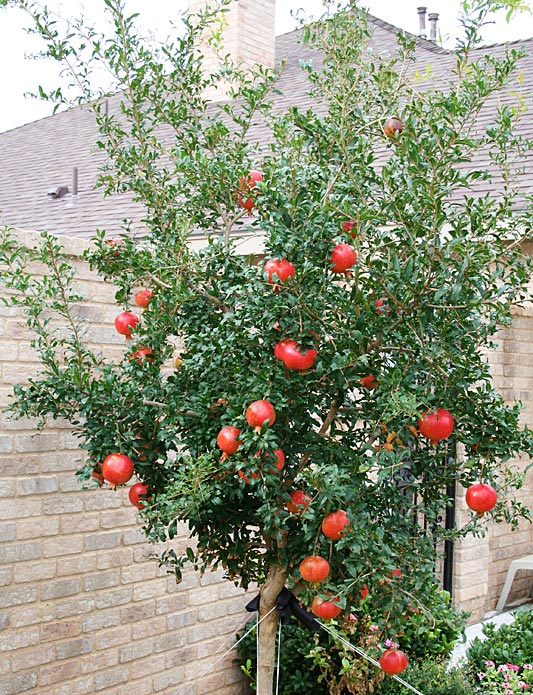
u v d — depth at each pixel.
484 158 6.76
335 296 3.03
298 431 3.26
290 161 3.06
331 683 4.79
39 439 4.69
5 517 4.55
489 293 2.88
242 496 3.13
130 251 3.55
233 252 3.58
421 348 2.97
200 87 3.89
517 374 7.98
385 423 2.95
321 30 3.31
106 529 5.04
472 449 3.25
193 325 3.53
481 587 7.33
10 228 4.50
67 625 4.84
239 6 10.96
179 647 5.45
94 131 12.84
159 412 3.47
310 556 3.01
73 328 3.82
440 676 5.14
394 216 2.96
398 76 3.34
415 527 3.42
